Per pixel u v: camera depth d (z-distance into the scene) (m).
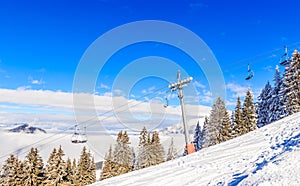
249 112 41.56
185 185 8.62
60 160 36.78
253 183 5.75
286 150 8.13
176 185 8.97
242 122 41.03
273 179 5.48
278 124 15.16
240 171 7.97
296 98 34.31
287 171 5.65
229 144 14.52
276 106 40.38
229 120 39.62
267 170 6.26
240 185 6.09
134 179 11.93
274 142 10.74
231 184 6.72
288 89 35.56
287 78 35.62
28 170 36.16
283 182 5.16
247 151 10.91
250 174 6.73
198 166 11.05
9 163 36.50
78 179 35.81
